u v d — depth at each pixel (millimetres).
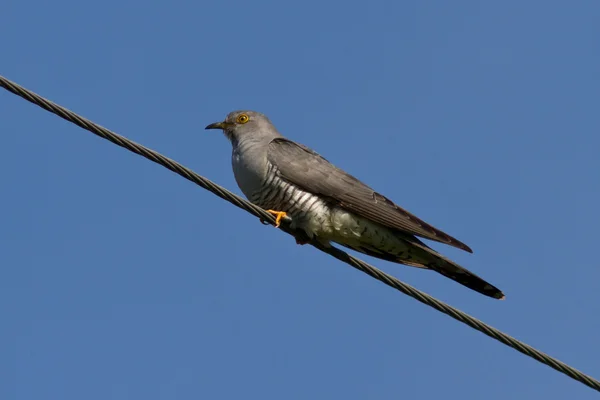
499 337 8750
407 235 11359
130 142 8570
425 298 8984
